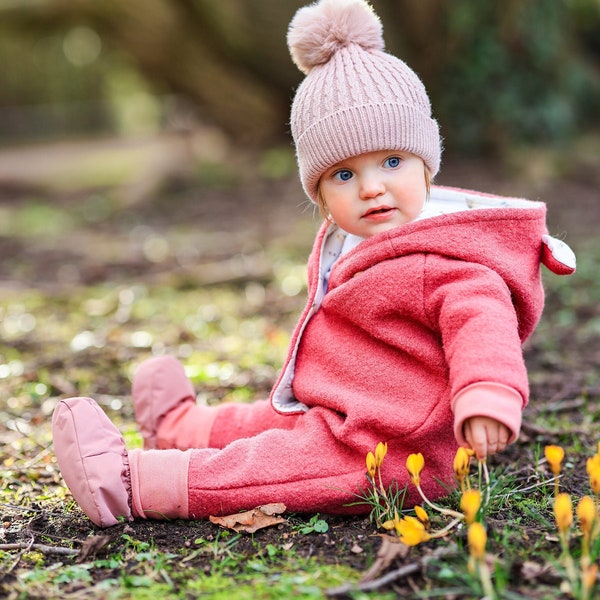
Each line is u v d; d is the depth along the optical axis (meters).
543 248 2.25
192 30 11.69
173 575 1.92
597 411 3.16
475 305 1.99
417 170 2.25
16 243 8.49
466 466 1.96
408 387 2.16
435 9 10.88
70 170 14.62
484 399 1.84
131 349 4.48
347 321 2.27
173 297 5.78
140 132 18.23
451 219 2.17
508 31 11.19
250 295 5.74
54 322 5.22
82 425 2.16
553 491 2.35
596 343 4.33
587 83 12.27
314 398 2.26
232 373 3.93
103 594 1.84
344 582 1.84
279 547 2.03
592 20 12.97
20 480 2.63
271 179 11.47
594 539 1.79
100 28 12.02
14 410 3.46
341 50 2.29
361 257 2.21
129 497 2.18
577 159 10.63
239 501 2.15
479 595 1.71
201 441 2.52
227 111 12.62
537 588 1.74
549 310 5.08
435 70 11.28
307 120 2.25
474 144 11.38
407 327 2.16
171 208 10.39
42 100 22.91
